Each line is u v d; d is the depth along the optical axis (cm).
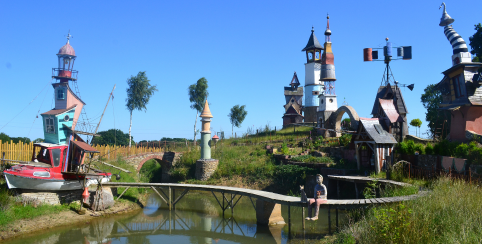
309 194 2608
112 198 2183
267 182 2955
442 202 1099
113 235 1739
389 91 2806
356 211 1596
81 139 2453
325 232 1569
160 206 2459
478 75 2111
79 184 2064
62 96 2473
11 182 1806
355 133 2481
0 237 1537
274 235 1658
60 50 2559
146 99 4412
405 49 2878
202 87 4884
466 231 913
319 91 4781
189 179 3484
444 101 2506
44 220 1777
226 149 3831
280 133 4481
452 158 1731
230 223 1970
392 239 937
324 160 2864
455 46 2361
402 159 2209
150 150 3803
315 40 4831
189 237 1719
